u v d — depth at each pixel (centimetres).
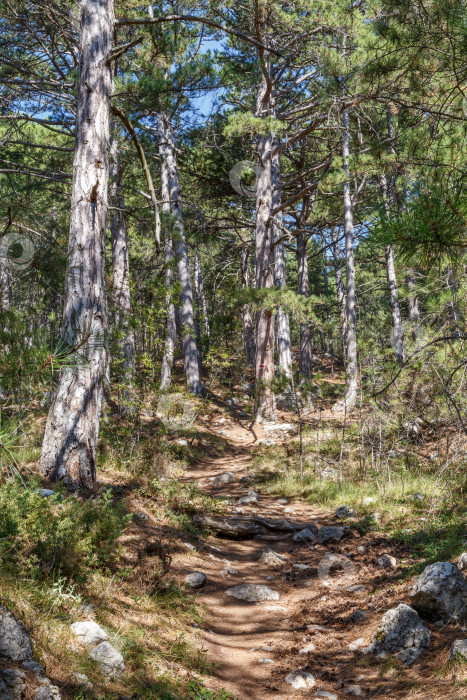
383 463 1177
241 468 1416
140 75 1544
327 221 2583
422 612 484
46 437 734
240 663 477
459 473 898
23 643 323
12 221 380
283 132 2011
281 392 1352
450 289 743
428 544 689
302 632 532
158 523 772
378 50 689
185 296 2170
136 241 2586
